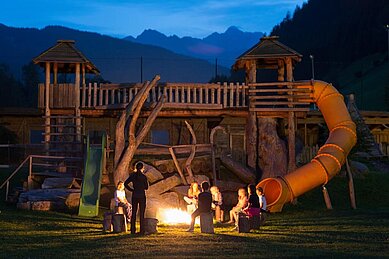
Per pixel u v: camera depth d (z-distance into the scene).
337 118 27.50
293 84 28.70
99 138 30.42
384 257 11.66
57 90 29.34
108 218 16.91
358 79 145.25
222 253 12.23
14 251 12.95
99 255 12.10
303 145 43.31
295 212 24.70
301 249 12.96
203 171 28.52
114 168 25.22
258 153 28.75
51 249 13.20
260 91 28.69
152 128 39.41
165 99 27.38
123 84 29.44
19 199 23.30
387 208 26.19
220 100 29.56
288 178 24.88
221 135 39.34
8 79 96.06
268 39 29.44
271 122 28.84
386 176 34.34
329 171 25.42
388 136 50.00
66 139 30.23
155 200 22.22
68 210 22.61
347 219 21.17
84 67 30.70
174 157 26.92
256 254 12.09
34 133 42.62
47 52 29.30
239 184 27.45
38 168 35.06
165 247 13.23
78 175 26.83
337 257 11.59
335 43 183.00
